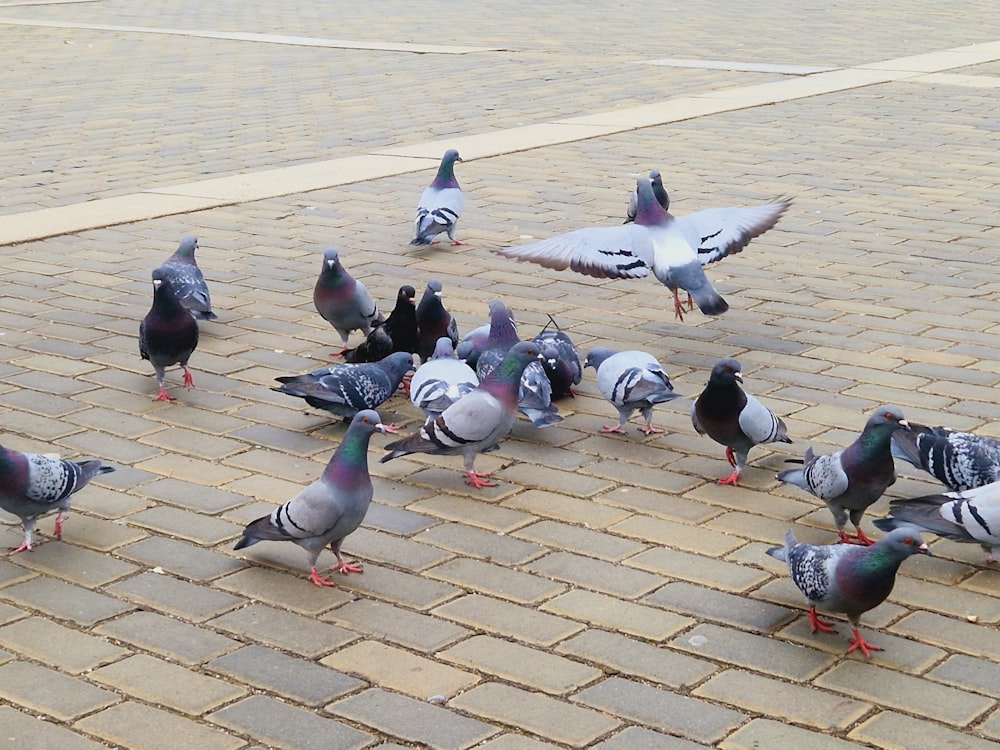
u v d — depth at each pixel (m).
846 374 4.09
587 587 3.11
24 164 6.76
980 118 7.66
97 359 4.23
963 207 5.66
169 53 11.41
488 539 3.28
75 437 3.74
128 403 3.94
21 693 2.80
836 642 2.93
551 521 3.36
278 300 4.73
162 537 3.29
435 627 2.98
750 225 4.26
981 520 3.06
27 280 4.91
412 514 3.39
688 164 6.59
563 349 4.00
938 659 2.88
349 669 2.86
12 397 3.97
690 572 3.15
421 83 9.44
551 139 7.28
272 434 3.77
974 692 2.79
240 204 5.92
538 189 6.15
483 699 2.78
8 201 5.96
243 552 3.23
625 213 5.65
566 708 2.76
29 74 10.13
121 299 4.73
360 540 3.28
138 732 2.71
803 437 3.71
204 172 6.55
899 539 2.80
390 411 3.94
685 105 8.27
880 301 4.64
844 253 5.12
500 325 3.94
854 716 2.74
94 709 2.76
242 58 11.02
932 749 2.66
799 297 4.71
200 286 4.42
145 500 3.44
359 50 11.44
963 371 4.08
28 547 3.23
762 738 2.69
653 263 4.17
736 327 4.47
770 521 3.35
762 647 2.92
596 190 6.10
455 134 7.46
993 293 4.68
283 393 3.89
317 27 13.35
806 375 4.09
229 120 8.01
